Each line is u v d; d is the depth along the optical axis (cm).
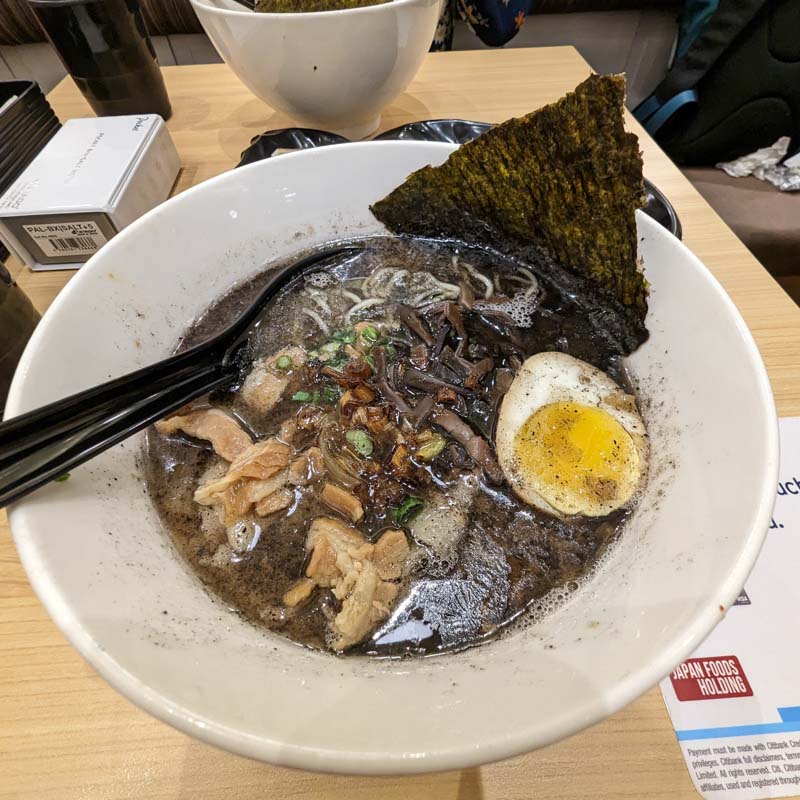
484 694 10
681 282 16
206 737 9
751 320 21
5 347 17
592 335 19
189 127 30
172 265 18
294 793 12
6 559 15
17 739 13
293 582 14
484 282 21
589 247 18
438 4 23
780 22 35
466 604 14
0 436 12
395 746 9
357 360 18
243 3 25
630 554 14
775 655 14
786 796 12
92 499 13
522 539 15
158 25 43
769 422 12
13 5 40
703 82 39
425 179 20
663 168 27
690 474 14
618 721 13
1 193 24
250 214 20
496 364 19
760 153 39
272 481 16
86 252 23
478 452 16
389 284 21
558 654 11
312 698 10
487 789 12
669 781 12
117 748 13
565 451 16
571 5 44
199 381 17
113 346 16
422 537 15
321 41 21
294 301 21
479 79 33
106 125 25
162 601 12
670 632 10
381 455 16
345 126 27
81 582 11
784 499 16
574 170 17
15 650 14
